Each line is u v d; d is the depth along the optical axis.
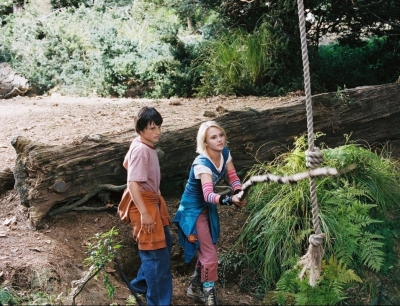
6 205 5.76
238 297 5.15
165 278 4.58
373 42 12.75
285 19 11.09
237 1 11.56
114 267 5.13
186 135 6.00
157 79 11.78
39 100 10.73
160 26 12.88
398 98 7.57
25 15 14.28
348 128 7.15
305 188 5.57
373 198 5.86
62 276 4.80
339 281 4.89
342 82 11.73
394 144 7.58
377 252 5.27
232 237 5.68
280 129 6.58
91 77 12.09
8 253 4.96
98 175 5.55
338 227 5.35
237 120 6.35
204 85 10.96
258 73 10.81
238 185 4.79
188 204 4.75
